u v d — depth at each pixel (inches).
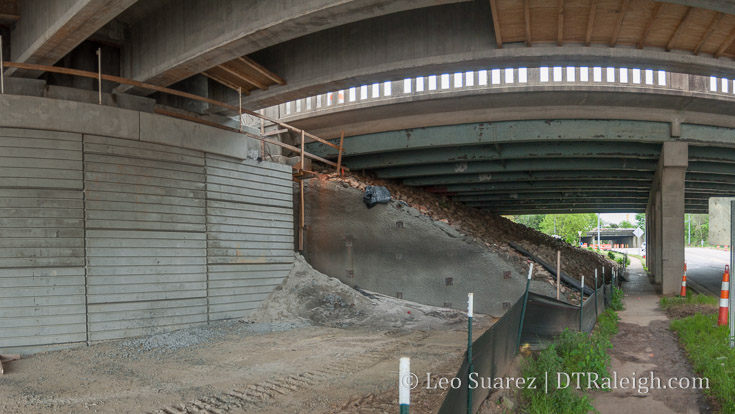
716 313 544.4
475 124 727.7
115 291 442.6
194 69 447.8
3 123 396.5
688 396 293.1
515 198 1148.5
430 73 503.5
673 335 458.6
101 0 321.4
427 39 473.1
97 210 435.2
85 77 498.3
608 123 716.0
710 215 467.2
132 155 458.3
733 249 400.2
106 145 443.2
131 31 494.6
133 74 490.9
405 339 452.1
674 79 673.0
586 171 901.8
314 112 758.5
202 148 510.0
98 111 436.8
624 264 1403.8
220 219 530.6
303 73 527.5
